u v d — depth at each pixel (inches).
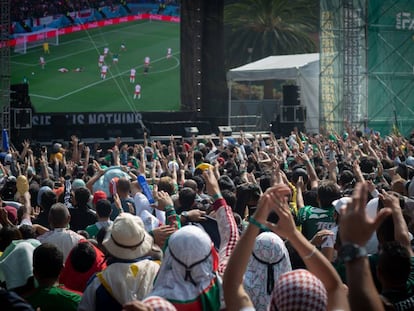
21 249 370.6
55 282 335.3
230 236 315.3
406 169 772.0
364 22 2014.0
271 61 2468.0
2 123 1722.4
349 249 195.5
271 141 1147.3
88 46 2269.9
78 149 1123.3
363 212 195.5
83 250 370.6
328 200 487.8
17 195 703.1
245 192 535.5
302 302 205.9
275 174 519.5
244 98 3644.2
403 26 2039.9
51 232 440.1
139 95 2290.8
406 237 315.3
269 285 324.5
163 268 272.5
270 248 324.5
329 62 2060.8
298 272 213.2
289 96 2117.4
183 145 1236.5
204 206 543.5
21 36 2204.7
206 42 2158.0
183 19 2162.9
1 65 1732.3
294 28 3582.7
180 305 262.8
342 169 849.5
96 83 2265.0
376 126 2034.9
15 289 361.7
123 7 2299.5
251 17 3570.4
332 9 2048.5
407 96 2052.2
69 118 2012.8
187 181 615.8
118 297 314.0
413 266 296.8
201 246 266.7
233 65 3634.4
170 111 2145.7
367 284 195.8
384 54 2034.9
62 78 2237.9
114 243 319.9
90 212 567.2
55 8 2235.5
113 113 2050.9
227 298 236.5
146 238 325.7
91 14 2274.9
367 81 2020.2
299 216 494.0
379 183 649.6
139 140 1988.2
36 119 1987.0
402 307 271.1
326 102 2064.5
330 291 232.5
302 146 1154.0
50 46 2235.5
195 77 2166.6
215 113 2176.4
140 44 2316.7
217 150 1127.0
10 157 1010.1
